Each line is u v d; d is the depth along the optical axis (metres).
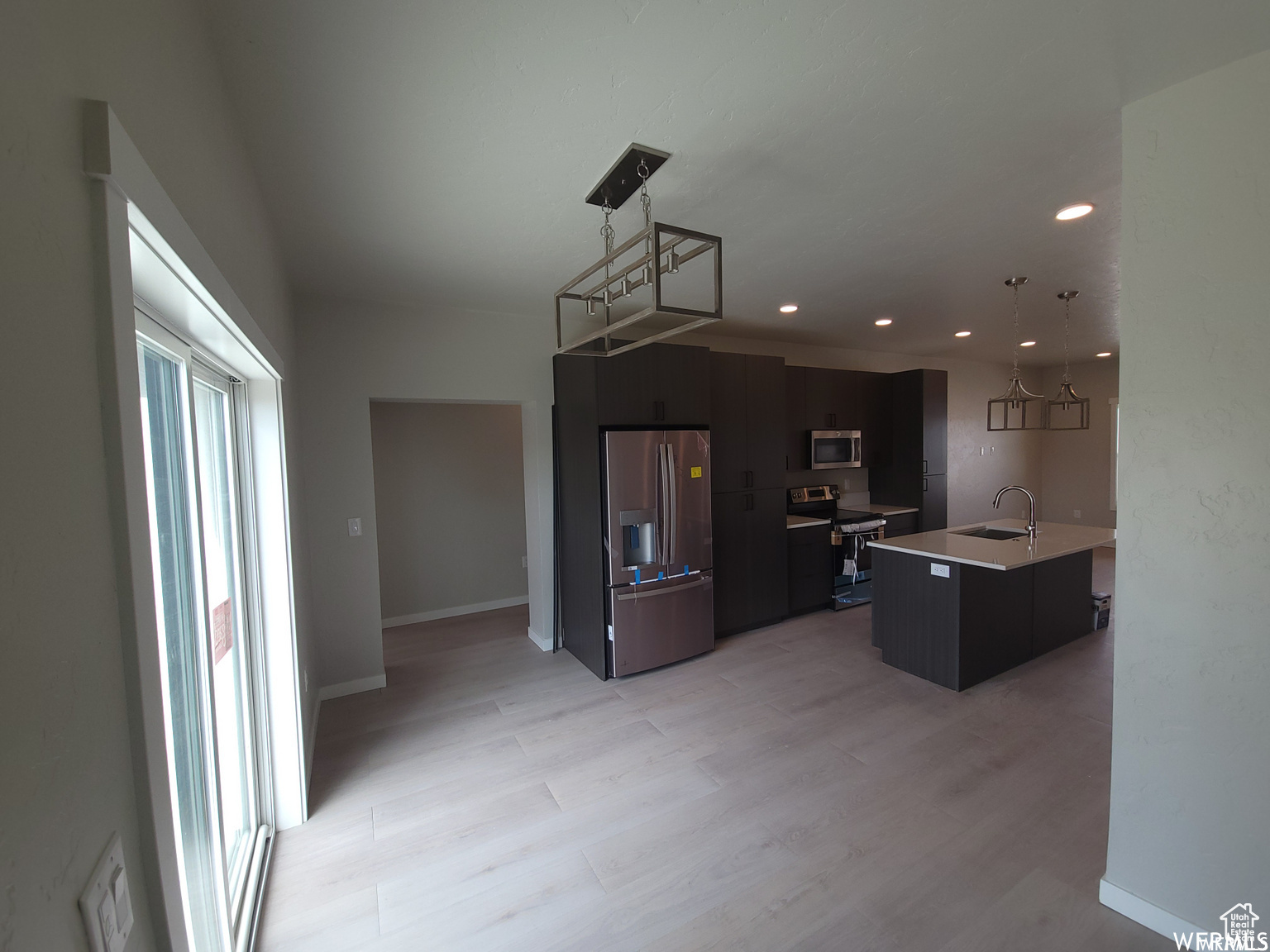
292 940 1.69
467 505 5.10
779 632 4.38
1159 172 1.50
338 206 2.08
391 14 1.16
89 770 0.54
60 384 0.51
